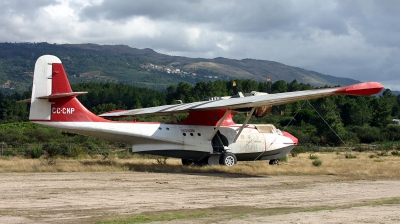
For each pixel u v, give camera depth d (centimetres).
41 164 2158
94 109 6612
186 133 2306
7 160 2528
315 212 1091
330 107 5766
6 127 5053
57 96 2036
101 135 2198
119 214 1062
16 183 1558
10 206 1138
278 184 1720
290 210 1138
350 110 6341
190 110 2212
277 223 945
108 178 1769
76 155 3100
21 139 4169
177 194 1405
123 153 3375
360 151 4184
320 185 1697
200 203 1244
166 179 1798
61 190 1423
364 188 1614
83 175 1853
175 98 9775
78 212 1078
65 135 4666
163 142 2275
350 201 1307
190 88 9781
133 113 2450
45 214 1048
